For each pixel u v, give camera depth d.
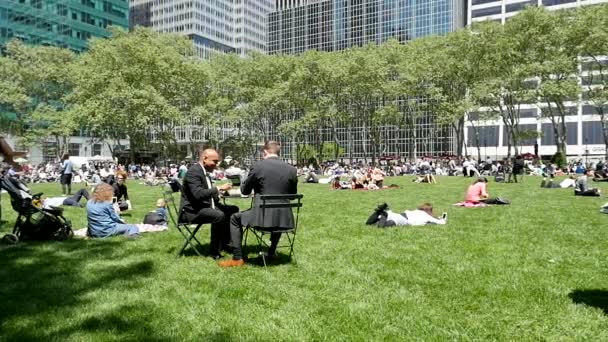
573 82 43.69
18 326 4.38
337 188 26.55
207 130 66.94
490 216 12.32
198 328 4.34
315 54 59.69
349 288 5.61
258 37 179.50
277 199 6.84
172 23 156.88
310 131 92.25
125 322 4.49
